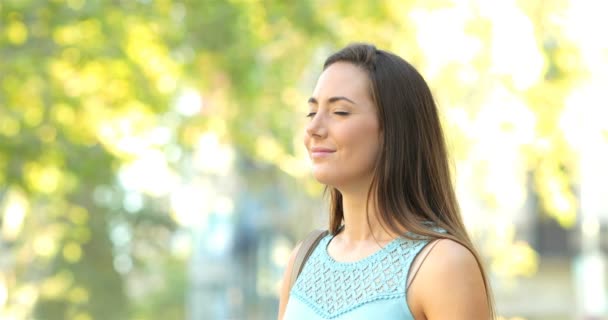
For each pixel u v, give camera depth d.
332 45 14.01
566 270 31.77
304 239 3.43
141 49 14.16
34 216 22.58
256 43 14.20
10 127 13.14
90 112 14.05
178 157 17.33
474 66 10.65
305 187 17.47
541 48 10.80
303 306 3.16
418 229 3.05
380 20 12.81
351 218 3.21
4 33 12.30
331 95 3.15
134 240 25.78
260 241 32.72
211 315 33.38
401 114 3.14
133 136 14.67
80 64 12.89
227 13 13.83
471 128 10.74
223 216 32.72
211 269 33.53
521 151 10.89
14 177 13.41
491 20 10.53
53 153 13.37
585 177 11.75
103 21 12.77
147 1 13.34
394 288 3.00
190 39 13.97
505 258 11.74
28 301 23.44
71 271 24.39
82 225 23.08
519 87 10.46
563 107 10.80
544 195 11.32
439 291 2.95
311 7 13.52
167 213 25.61
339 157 3.13
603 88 11.05
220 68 14.43
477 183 11.23
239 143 17.00
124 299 25.84
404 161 3.13
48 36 12.70
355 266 3.10
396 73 3.16
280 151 16.73
